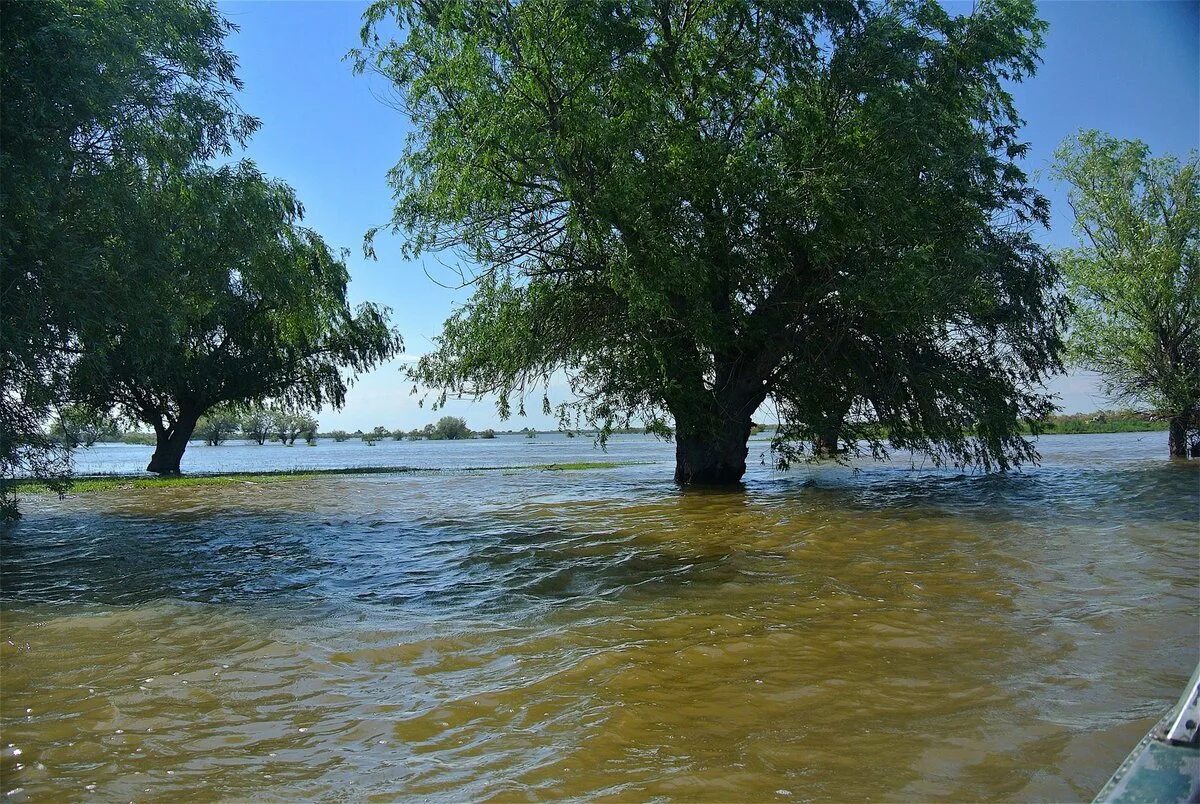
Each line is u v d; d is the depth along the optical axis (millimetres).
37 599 8711
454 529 13883
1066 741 4484
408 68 18672
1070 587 8391
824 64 18375
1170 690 5305
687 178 17141
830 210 16938
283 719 5078
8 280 12797
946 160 17391
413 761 4414
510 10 17125
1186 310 25328
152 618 7750
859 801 3826
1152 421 27750
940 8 18594
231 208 19891
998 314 19781
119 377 29406
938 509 15250
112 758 4523
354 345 36688
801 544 11258
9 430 14578
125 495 21391
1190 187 25375
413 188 18844
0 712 5242
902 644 6426
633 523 14031
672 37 18844
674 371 18781
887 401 19812
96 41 13414
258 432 81188
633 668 5902
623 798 3904
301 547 12156
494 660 6223
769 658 6113
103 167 14523
